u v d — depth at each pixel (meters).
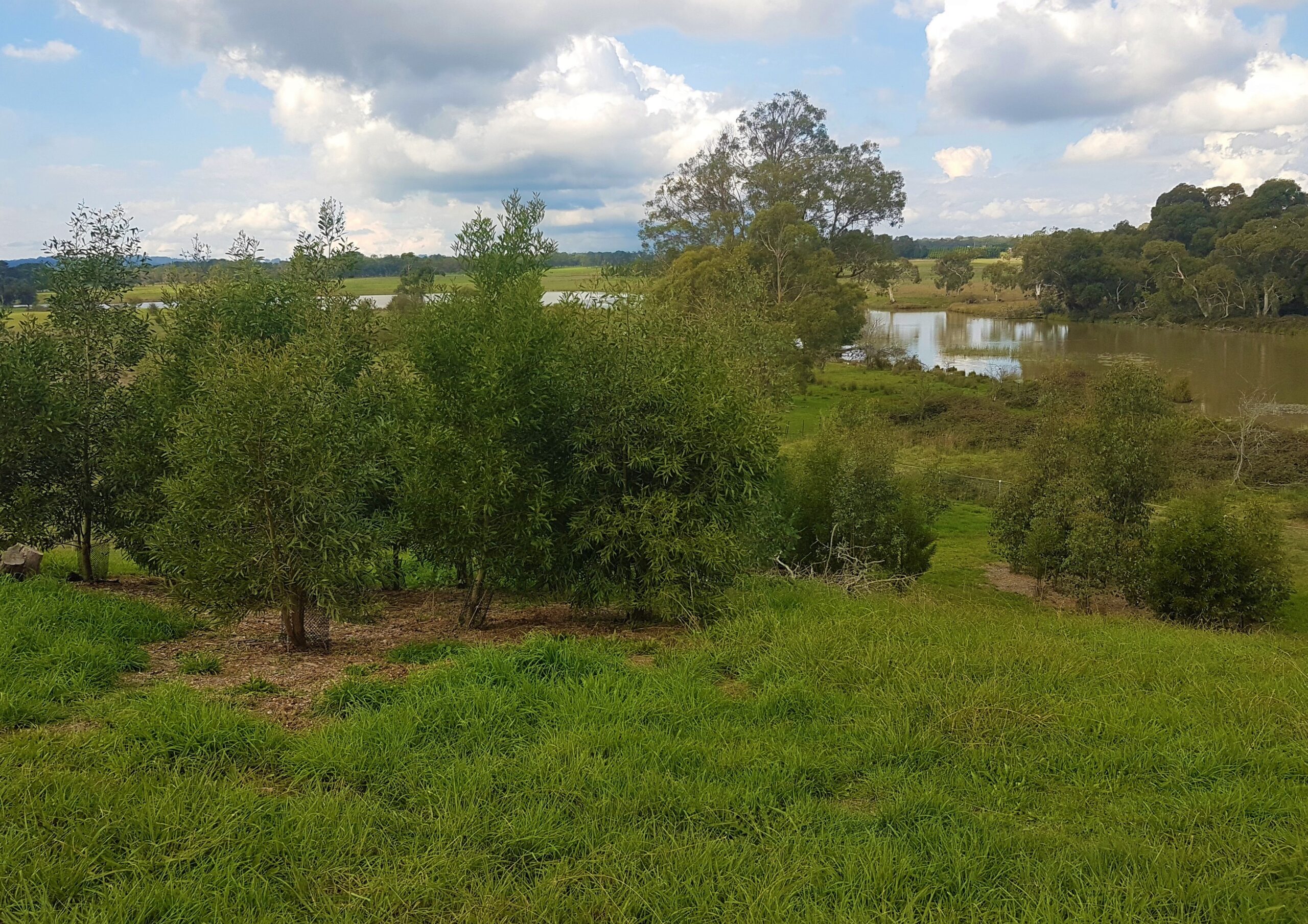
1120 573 17.19
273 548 7.50
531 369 8.74
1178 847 4.31
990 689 6.38
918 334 86.69
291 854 4.00
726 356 11.27
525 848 4.16
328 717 5.81
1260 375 52.72
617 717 5.78
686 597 9.14
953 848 4.21
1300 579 20.94
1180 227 103.19
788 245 51.12
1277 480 30.33
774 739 5.61
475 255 9.40
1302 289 76.31
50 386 10.95
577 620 10.22
